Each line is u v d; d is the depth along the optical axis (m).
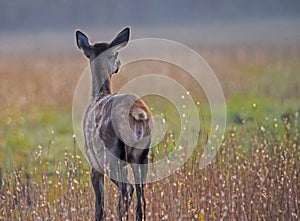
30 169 49.44
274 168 43.75
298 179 43.09
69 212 39.34
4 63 145.62
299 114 67.19
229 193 41.09
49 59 154.25
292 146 49.34
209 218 39.06
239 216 39.38
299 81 97.19
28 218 40.53
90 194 41.97
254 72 108.50
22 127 73.81
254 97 78.00
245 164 44.81
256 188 41.78
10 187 45.06
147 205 40.38
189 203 39.78
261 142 49.91
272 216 39.81
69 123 74.50
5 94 92.00
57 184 42.25
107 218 39.75
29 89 94.75
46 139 66.31
